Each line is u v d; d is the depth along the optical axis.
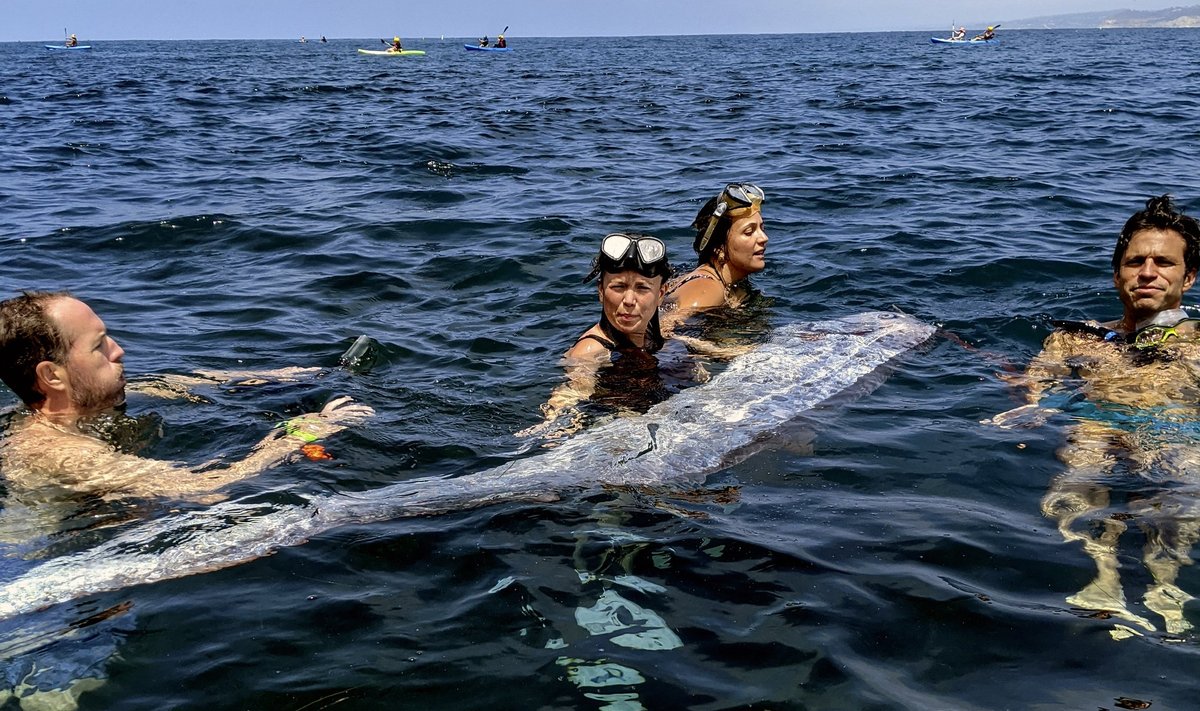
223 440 4.44
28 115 20.69
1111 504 3.70
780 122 18.52
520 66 44.38
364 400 4.89
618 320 5.38
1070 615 3.03
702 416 4.50
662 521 3.63
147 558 3.40
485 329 6.27
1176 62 37.97
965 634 2.95
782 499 3.82
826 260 7.89
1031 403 4.77
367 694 2.72
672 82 30.77
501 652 2.89
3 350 4.30
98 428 4.44
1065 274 7.34
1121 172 12.05
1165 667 2.77
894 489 3.91
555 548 3.45
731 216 6.79
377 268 7.88
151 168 13.47
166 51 79.69
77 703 2.70
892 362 5.40
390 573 3.32
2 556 3.41
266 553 3.44
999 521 3.62
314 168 13.38
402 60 53.50
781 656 2.86
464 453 4.29
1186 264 5.29
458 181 12.24
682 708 2.64
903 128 17.28
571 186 11.84
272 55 64.94
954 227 9.02
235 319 6.56
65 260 8.27
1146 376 4.85
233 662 2.86
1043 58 43.91
